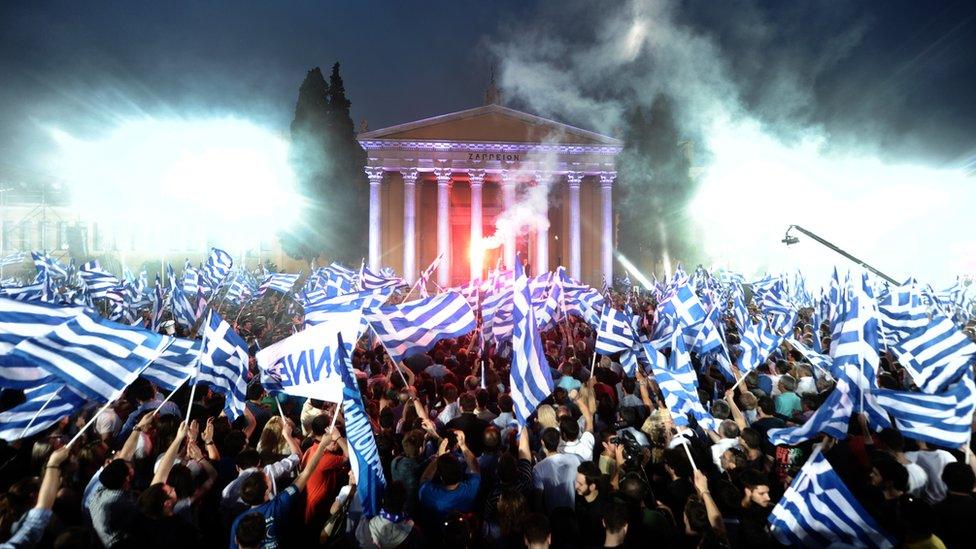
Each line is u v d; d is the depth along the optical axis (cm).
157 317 1391
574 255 5222
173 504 534
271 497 580
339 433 654
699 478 553
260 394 1094
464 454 654
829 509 473
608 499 554
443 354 1484
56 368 553
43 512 464
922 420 583
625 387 991
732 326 1784
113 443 787
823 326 1591
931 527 443
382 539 515
